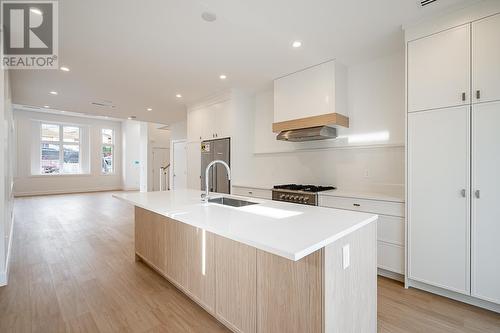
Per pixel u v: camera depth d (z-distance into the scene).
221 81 3.86
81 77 3.63
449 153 2.10
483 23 1.94
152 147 9.41
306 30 2.43
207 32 2.45
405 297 2.18
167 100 4.95
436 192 2.16
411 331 1.74
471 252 2.00
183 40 2.60
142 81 3.82
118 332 1.74
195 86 4.10
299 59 3.07
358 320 1.45
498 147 1.88
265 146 4.39
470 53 2.00
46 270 2.75
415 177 2.28
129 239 3.85
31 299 2.16
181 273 2.19
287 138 3.47
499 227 1.88
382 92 3.04
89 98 4.80
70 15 2.15
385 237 2.51
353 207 2.73
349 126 3.32
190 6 2.04
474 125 1.98
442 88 2.13
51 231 4.29
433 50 2.18
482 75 1.95
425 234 2.22
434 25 2.17
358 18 2.23
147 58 3.02
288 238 1.16
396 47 2.79
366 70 3.18
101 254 3.23
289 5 2.04
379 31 2.45
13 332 1.74
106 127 10.68
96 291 2.30
